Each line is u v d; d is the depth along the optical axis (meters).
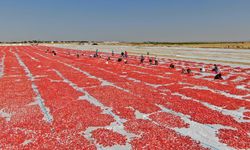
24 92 26.39
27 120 17.72
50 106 21.38
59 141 14.23
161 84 31.23
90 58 69.38
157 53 88.69
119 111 20.02
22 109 20.45
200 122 17.81
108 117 18.55
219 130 16.30
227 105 21.81
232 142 14.30
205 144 14.38
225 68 47.19
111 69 45.78
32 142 14.04
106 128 16.69
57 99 23.66
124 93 26.09
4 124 16.98
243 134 15.46
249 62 55.94
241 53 83.38
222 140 14.76
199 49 113.94
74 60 63.59
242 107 21.56
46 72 41.84
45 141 14.05
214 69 41.53
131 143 14.12
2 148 13.16
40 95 25.45
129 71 43.06
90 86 30.25
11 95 25.00
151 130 16.08
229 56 72.25
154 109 20.50
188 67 49.22
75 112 19.61
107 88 28.72
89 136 15.30
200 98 24.08
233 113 20.11
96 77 37.12
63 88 28.64
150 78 35.28
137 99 23.59
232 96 25.70
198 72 42.25
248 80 34.62
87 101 23.08
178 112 20.11
